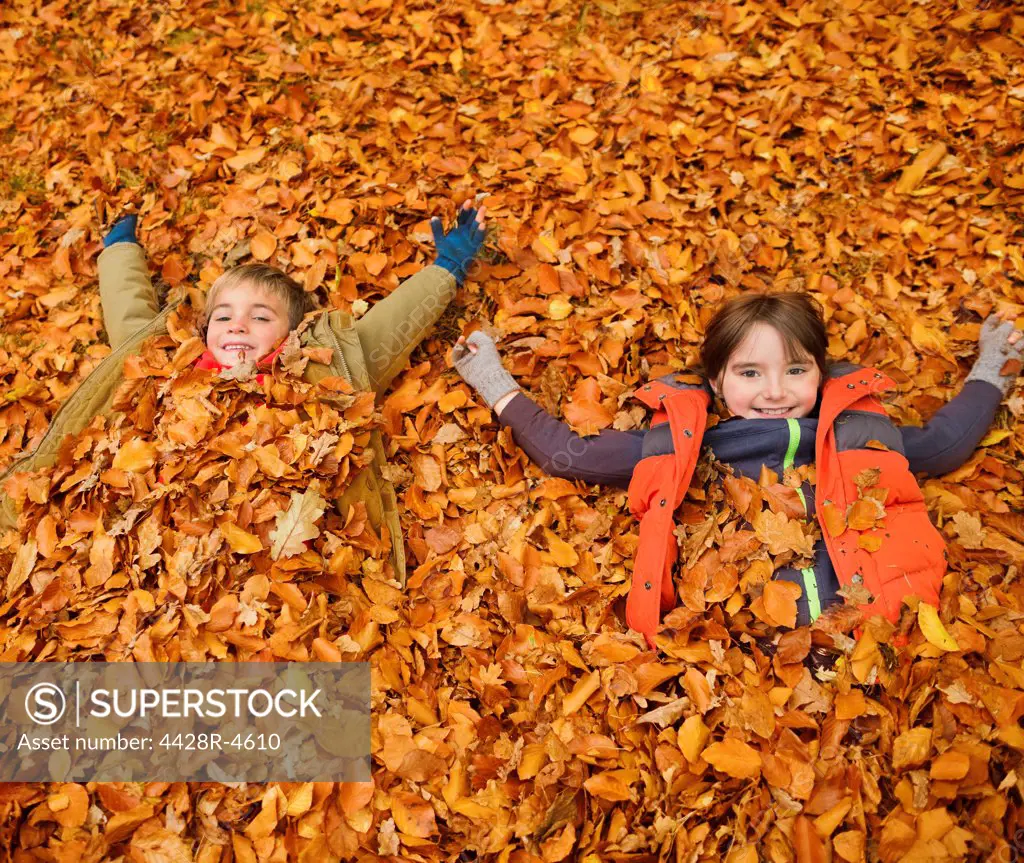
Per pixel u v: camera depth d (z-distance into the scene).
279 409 2.42
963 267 3.16
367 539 2.38
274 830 1.86
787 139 3.55
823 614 2.16
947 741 1.94
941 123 3.49
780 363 2.47
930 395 2.85
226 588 2.14
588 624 2.34
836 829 1.84
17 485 2.40
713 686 2.06
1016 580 2.38
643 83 3.69
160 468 2.33
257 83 3.81
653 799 1.94
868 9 3.89
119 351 2.67
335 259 3.12
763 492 2.39
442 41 3.97
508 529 2.58
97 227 3.34
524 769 2.00
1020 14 3.78
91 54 4.04
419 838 1.92
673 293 3.04
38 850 1.81
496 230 3.25
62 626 2.07
